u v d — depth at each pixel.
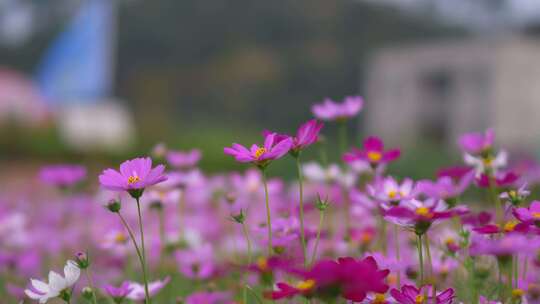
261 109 68.75
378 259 1.83
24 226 4.38
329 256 2.83
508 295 1.75
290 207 2.85
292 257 1.74
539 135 25.06
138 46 72.12
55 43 15.40
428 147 17.30
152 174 1.64
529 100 29.11
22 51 69.31
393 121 31.58
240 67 70.44
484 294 2.02
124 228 3.75
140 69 71.06
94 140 24.14
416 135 30.92
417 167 15.00
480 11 65.88
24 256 3.26
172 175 2.86
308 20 73.56
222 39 73.69
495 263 2.08
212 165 19.11
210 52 73.25
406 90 31.34
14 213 4.43
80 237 4.20
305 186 3.68
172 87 69.75
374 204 2.46
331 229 2.96
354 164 3.04
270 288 1.82
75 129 24.09
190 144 22.08
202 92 70.62
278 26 73.81
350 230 2.80
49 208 4.98
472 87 29.98
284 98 68.69
